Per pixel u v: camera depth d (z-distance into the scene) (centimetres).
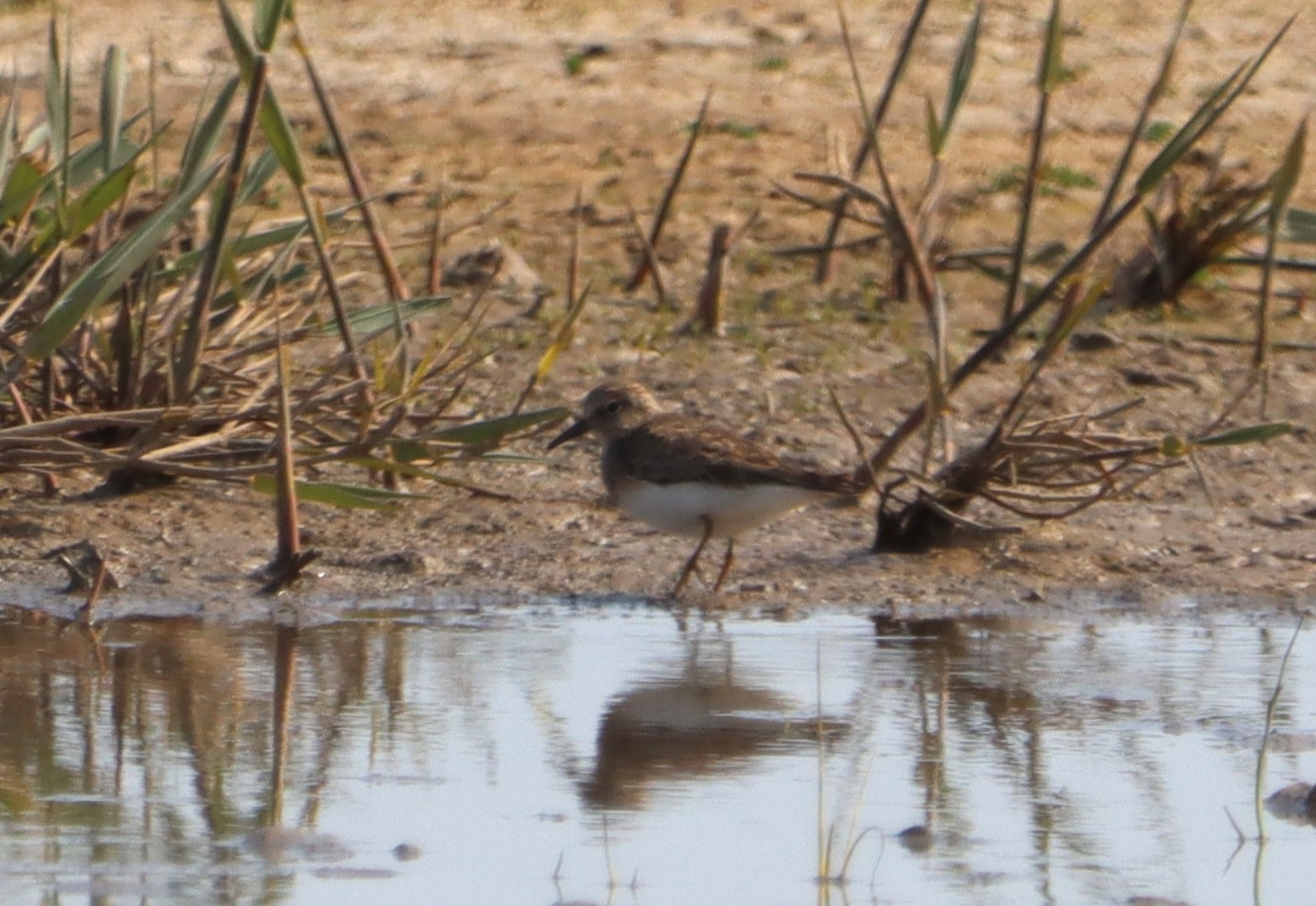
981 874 793
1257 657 1092
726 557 1246
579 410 1480
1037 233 2005
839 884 780
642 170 2172
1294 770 909
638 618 1168
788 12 2781
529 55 2567
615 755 932
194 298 1287
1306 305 1828
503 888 778
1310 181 2142
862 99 1308
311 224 1259
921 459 1372
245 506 1340
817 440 1495
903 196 2070
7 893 766
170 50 2484
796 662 1080
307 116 2286
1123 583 1239
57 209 1245
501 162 2188
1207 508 1374
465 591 1216
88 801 867
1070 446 1255
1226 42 2673
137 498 1339
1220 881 786
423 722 977
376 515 1341
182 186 1281
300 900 761
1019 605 1197
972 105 2398
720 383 1616
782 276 1917
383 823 847
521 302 1805
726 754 941
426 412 1437
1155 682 1044
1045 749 941
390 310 1371
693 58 2572
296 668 1062
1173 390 1616
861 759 927
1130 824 847
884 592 1216
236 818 852
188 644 1105
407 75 2464
